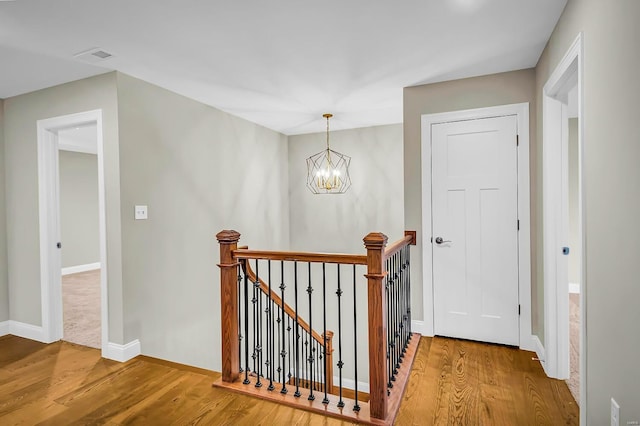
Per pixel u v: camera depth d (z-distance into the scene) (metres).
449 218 3.05
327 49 2.47
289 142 5.44
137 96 2.94
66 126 3.09
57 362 2.77
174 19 2.06
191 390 2.31
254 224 4.59
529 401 2.09
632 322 1.25
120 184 2.77
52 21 2.06
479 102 2.94
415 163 3.16
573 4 1.82
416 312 3.17
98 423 1.95
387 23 2.13
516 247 2.85
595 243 1.57
